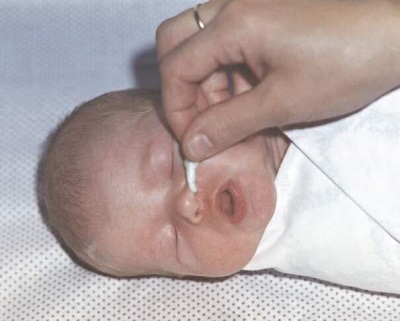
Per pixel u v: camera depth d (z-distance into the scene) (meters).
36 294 0.46
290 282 0.46
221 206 0.42
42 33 0.52
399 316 0.44
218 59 0.35
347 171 0.40
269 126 0.36
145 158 0.42
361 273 0.42
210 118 0.35
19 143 0.51
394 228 0.40
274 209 0.42
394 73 0.35
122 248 0.44
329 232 0.41
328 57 0.34
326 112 0.36
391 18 0.34
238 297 0.45
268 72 0.35
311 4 0.34
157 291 0.46
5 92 0.52
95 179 0.43
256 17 0.34
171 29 0.37
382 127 0.40
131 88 0.51
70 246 0.46
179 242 0.43
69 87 0.53
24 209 0.49
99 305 0.46
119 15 0.52
